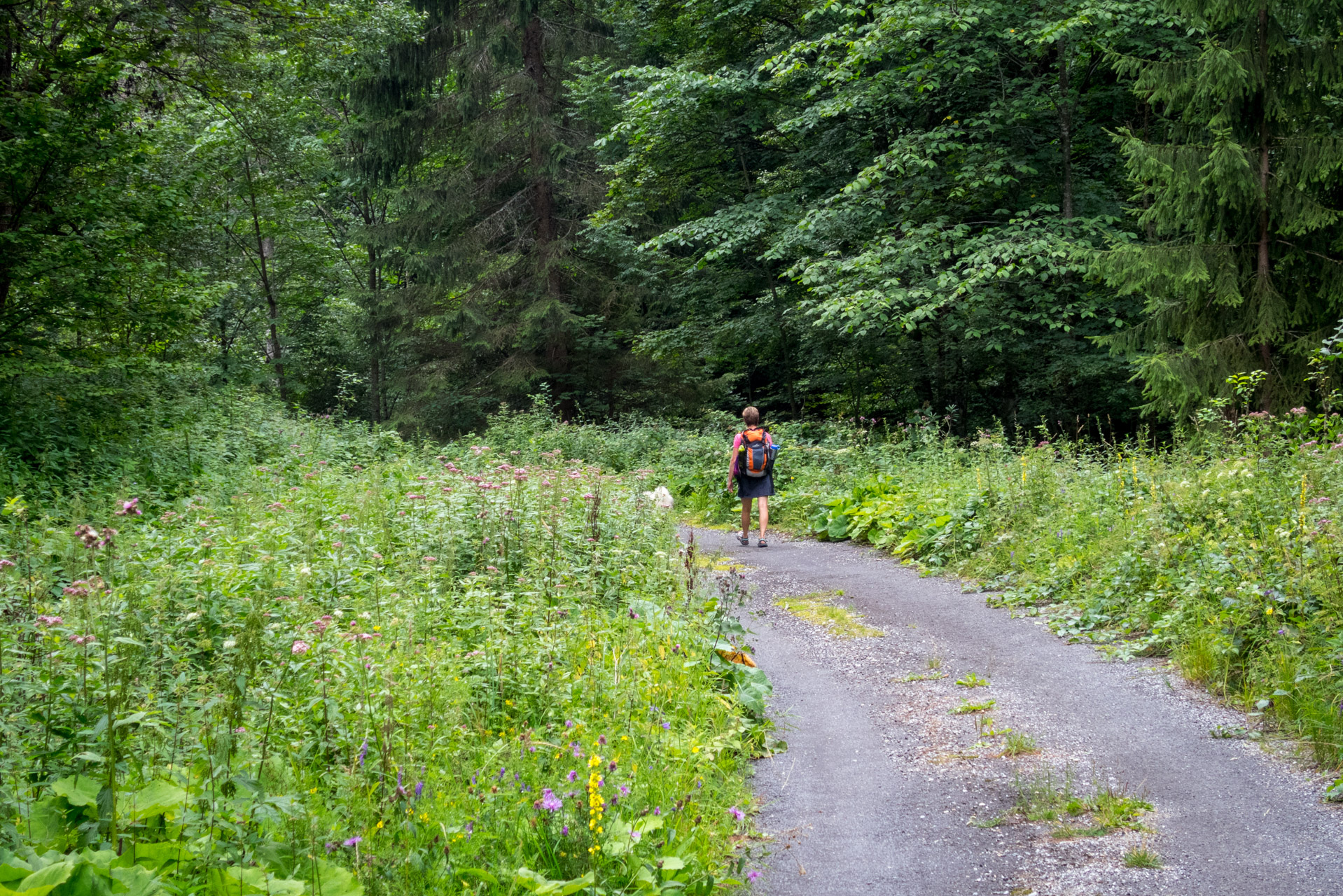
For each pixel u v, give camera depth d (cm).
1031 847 434
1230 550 718
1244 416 996
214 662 484
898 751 559
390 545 811
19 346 1284
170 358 1878
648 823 393
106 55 1359
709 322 2567
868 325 1744
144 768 362
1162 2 1361
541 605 623
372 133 2652
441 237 2725
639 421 2531
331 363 3475
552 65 2652
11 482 1066
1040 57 1827
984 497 1095
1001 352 1836
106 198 1287
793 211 2075
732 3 2219
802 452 1664
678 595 745
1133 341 1435
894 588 968
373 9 2089
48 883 264
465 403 2681
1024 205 1848
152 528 899
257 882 298
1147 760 518
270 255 3086
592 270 2675
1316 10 1282
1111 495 968
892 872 419
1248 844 420
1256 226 1327
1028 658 713
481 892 350
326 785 399
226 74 1524
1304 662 560
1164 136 1795
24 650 422
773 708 636
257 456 1458
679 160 2409
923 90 1838
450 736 450
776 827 468
